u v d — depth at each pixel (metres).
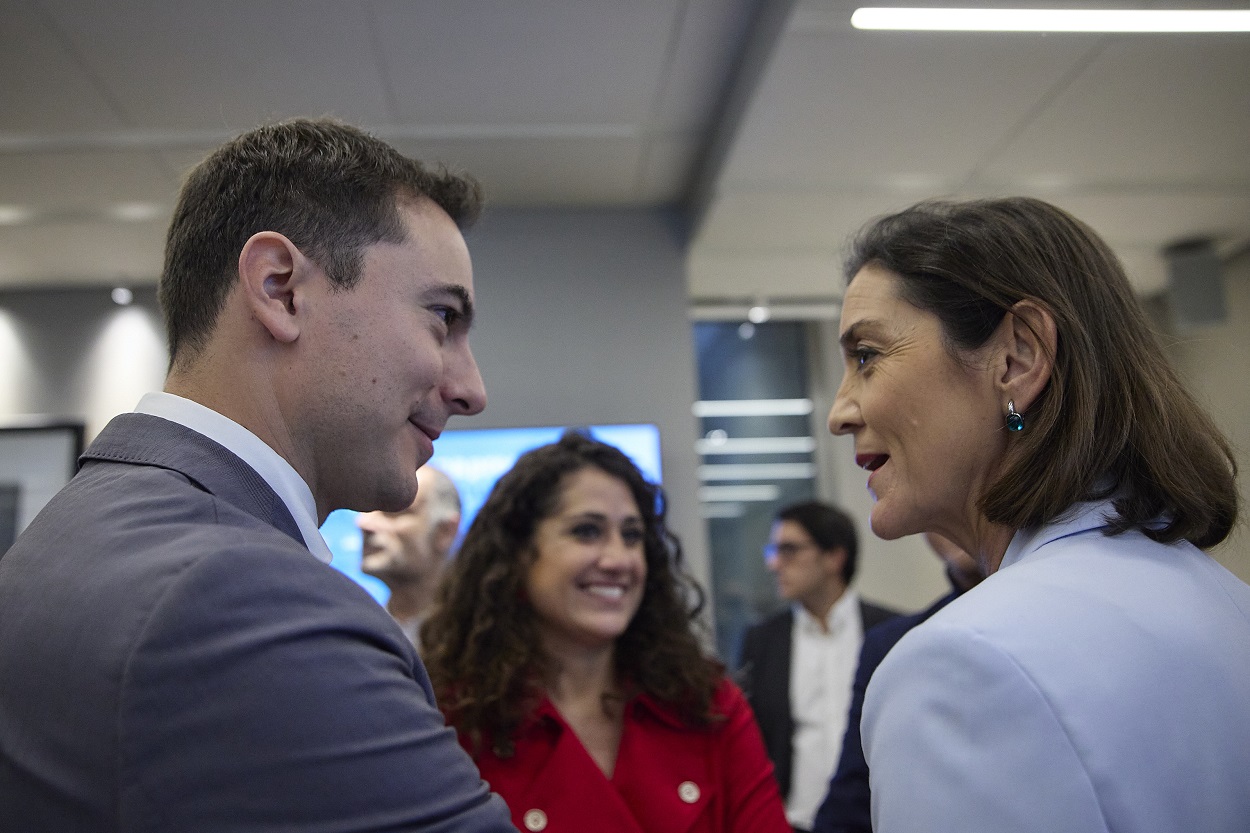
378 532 2.30
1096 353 0.81
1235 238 4.03
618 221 4.17
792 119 3.01
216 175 0.89
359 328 0.86
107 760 0.61
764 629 3.25
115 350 4.40
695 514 3.95
